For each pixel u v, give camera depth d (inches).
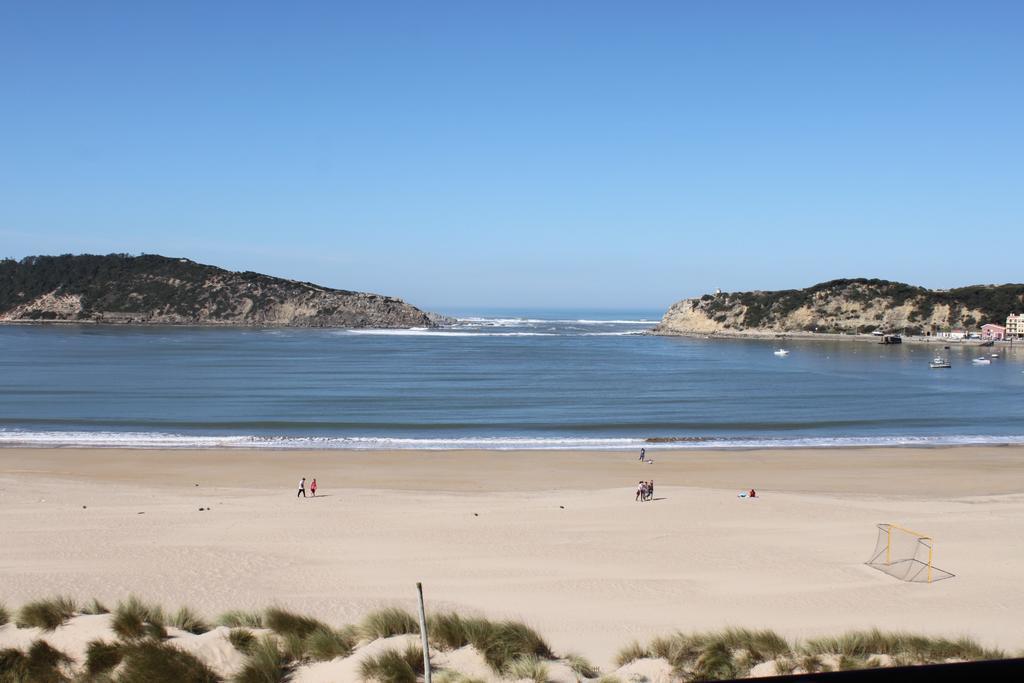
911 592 779.4
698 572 857.5
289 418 2503.7
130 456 1782.7
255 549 947.3
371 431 2258.9
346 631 556.7
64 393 3117.6
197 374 3996.1
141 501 1279.5
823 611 709.3
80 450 1852.9
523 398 3112.7
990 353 6230.3
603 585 798.5
